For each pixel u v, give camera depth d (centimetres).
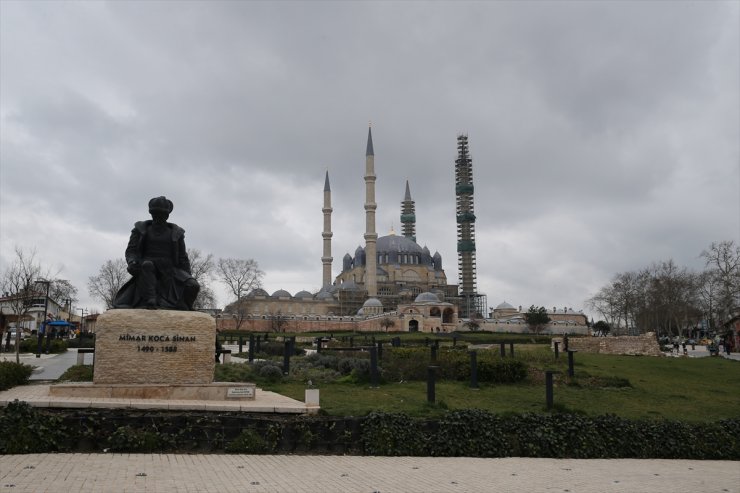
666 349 9194
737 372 4916
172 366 2111
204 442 1769
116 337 2075
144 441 1692
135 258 2258
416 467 1745
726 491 1652
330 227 19025
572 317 17200
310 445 1861
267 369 3212
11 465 1456
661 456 2206
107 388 1998
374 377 3103
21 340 6644
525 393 3112
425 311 15275
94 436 1684
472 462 1881
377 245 19088
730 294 10325
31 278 8200
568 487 1595
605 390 3406
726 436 2319
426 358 3653
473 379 3203
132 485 1323
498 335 11394
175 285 2300
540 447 2062
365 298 17262
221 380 2956
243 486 1384
